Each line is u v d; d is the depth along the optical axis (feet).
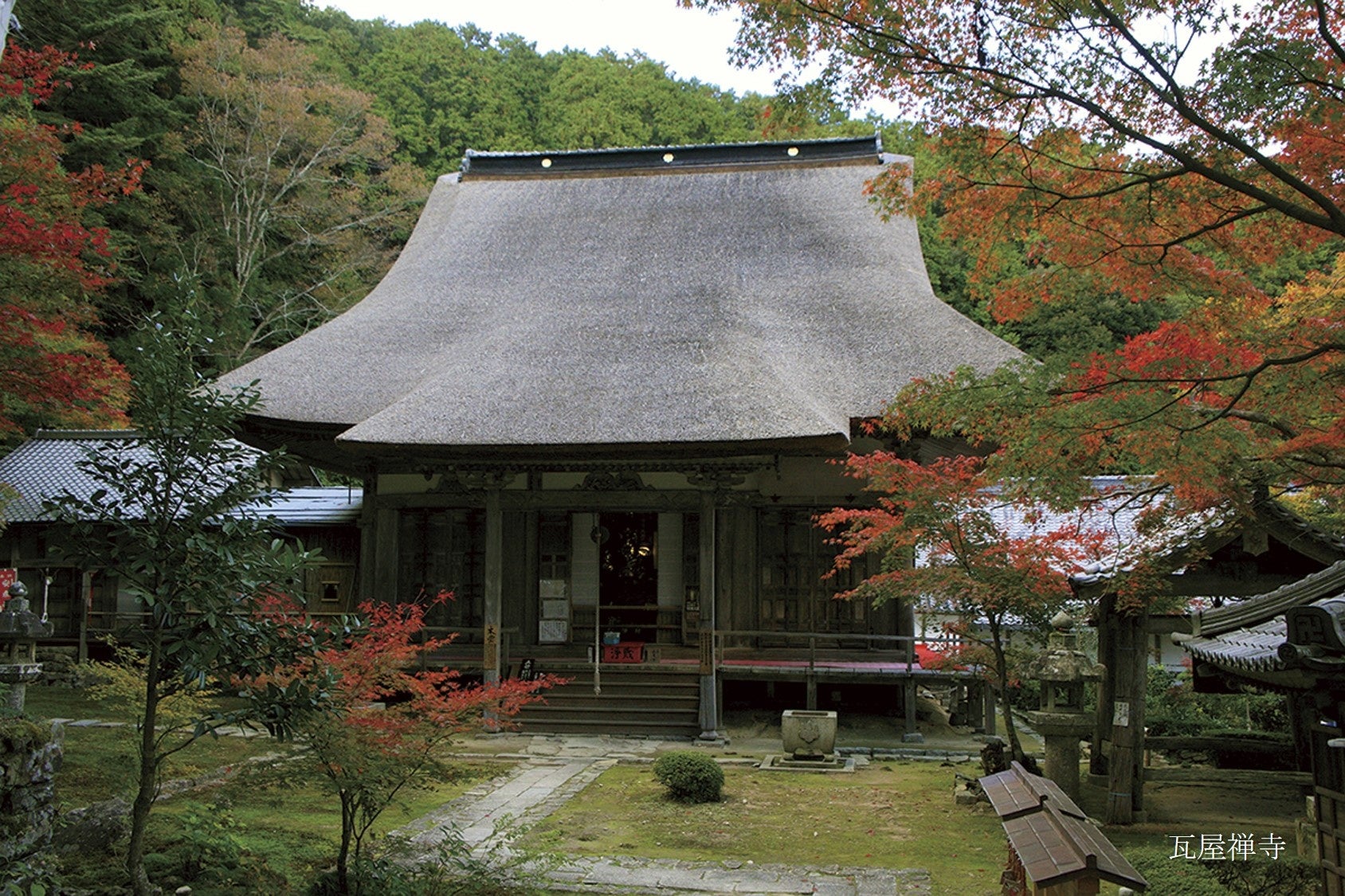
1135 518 38.68
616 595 74.18
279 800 39.96
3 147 40.83
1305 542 34.47
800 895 30.81
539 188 92.58
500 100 159.12
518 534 70.69
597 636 62.28
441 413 60.59
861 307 72.28
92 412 43.68
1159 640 72.13
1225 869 25.26
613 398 60.85
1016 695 70.44
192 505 22.86
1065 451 27.50
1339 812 22.13
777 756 54.29
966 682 59.26
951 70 26.63
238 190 121.60
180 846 28.48
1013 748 41.11
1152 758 52.65
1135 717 38.22
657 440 56.59
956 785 45.62
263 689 24.81
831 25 26.89
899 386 62.64
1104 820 38.32
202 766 43.50
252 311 121.29
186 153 118.11
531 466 62.34
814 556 67.87
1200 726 52.34
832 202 85.71
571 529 71.51
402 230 139.33
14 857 23.59
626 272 78.79
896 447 62.95
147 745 23.32
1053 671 39.09
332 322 76.13
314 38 153.07
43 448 81.15
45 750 25.23
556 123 156.04
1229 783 37.76
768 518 68.59
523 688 34.27
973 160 28.78
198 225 114.52
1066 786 39.50
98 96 104.88
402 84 155.63
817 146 91.86
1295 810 40.70
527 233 85.97
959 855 35.37
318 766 27.09
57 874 24.89
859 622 67.00
